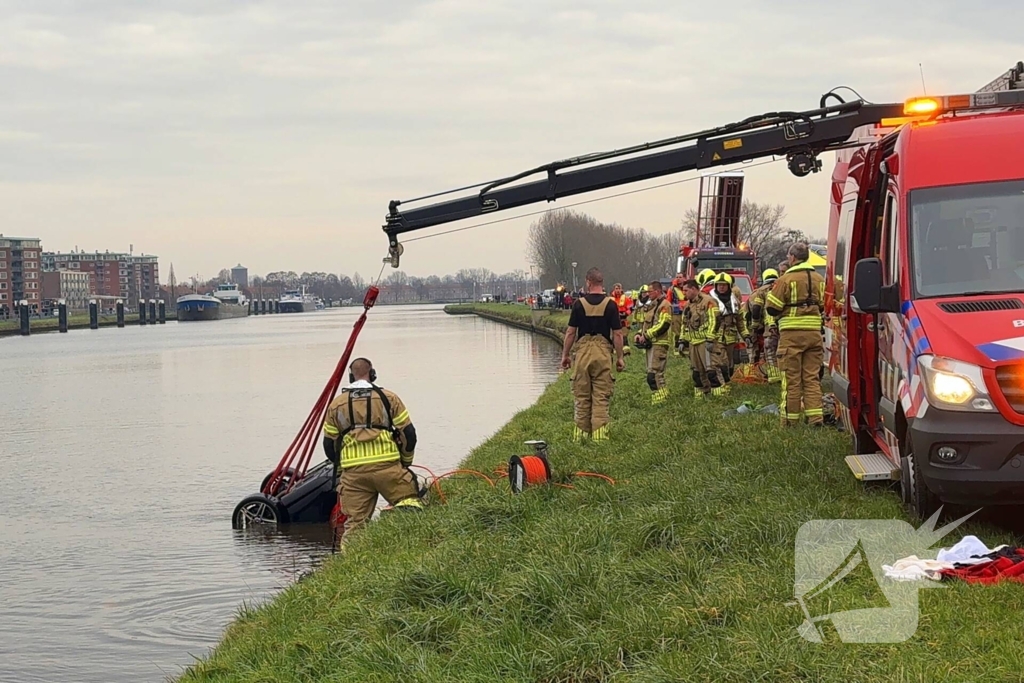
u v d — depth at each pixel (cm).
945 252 913
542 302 8675
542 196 1502
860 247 1150
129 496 1736
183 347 7938
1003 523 866
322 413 1552
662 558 789
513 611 716
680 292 2680
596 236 11794
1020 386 794
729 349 1966
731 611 665
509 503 1060
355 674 662
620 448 1393
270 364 5412
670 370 2627
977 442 798
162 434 2570
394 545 1022
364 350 5931
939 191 936
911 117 1046
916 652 579
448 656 676
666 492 1026
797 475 1062
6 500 1727
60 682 870
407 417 1211
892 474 961
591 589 739
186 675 771
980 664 556
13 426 2858
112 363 6028
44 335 12669
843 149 1402
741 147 1424
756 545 807
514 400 2914
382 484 1189
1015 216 912
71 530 1481
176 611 1071
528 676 621
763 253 7288
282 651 746
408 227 1543
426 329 9419
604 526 904
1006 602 636
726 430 1447
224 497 1700
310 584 930
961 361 815
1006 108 1030
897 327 930
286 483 1542
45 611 1080
